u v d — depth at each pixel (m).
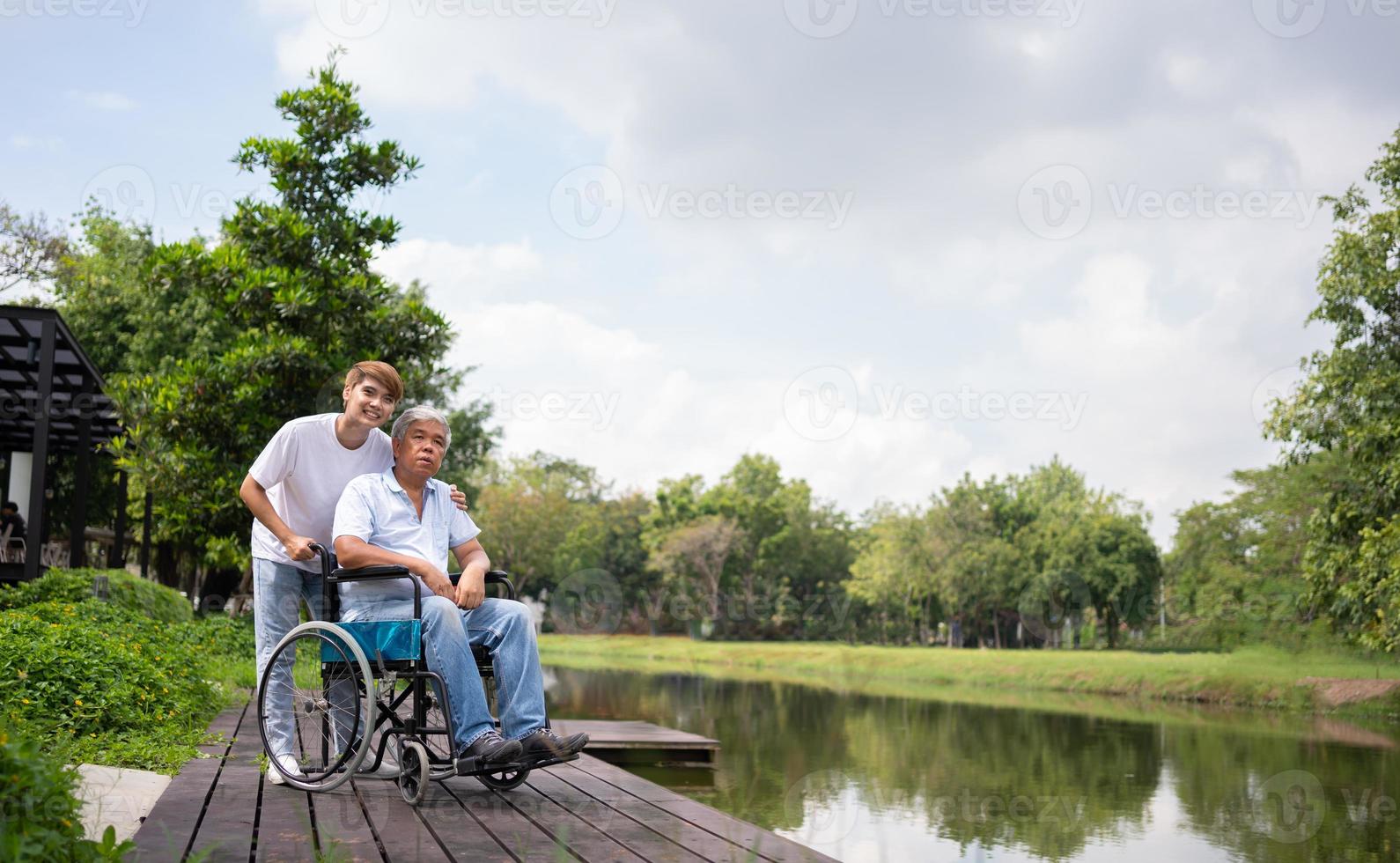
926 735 13.29
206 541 14.50
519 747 3.44
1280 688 19.50
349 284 13.80
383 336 14.15
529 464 64.25
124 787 3.53
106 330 22.06
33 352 12.71
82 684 4.88
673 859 2.79
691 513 67.19
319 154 14.25
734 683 25.22
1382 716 17.11
